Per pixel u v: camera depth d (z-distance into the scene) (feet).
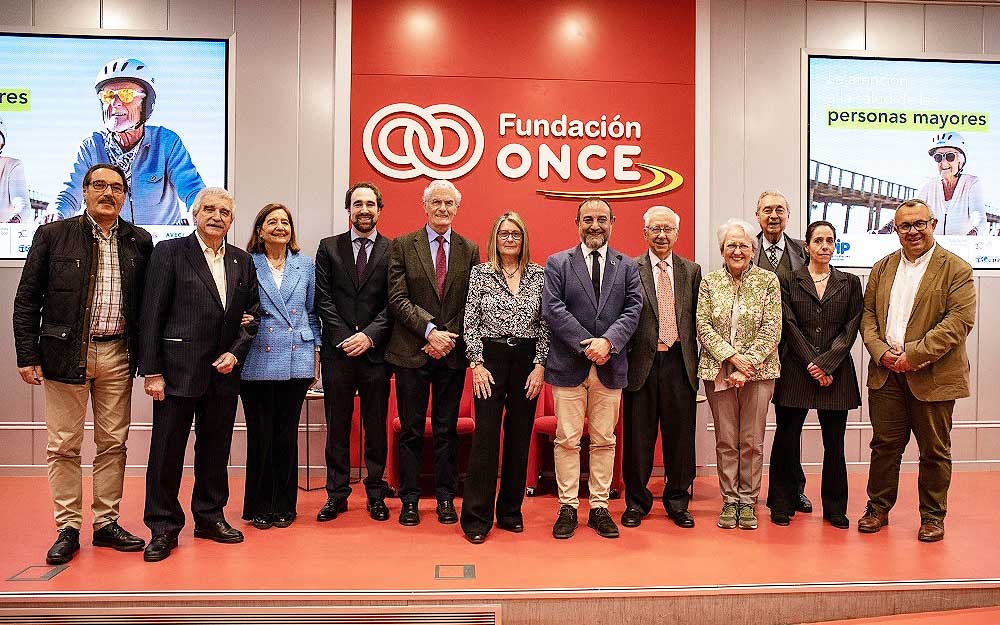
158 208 16.65
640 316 12.39
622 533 11.91
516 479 11.89
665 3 17.42
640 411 12.59
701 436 17.07
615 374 11.76
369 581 9.48
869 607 9.46
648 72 17.39
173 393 10.59
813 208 17.72
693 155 17.43
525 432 11.78
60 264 10.47
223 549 10.87
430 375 12.61
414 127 16.96
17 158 16.43
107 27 16.62
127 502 13.88
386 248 12.97
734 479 12.50
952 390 11.60
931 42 18.03
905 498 14.60
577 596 9.09
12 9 16.44
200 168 16.72
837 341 12.36
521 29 17.21
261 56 16.81
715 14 17.60
